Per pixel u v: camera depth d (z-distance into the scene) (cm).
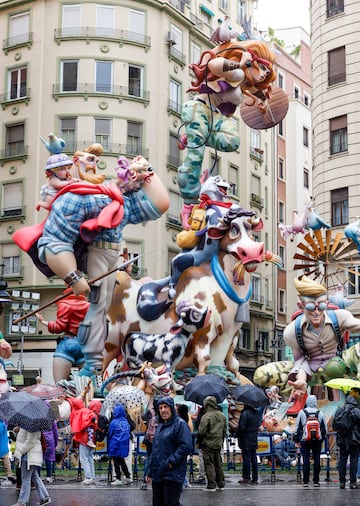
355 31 3716
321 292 1986
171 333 1739
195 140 1902
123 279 1866
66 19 4353
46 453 1501
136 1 4400
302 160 6059
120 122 4272
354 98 3678
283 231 2306
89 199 1655
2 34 4484
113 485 1484
